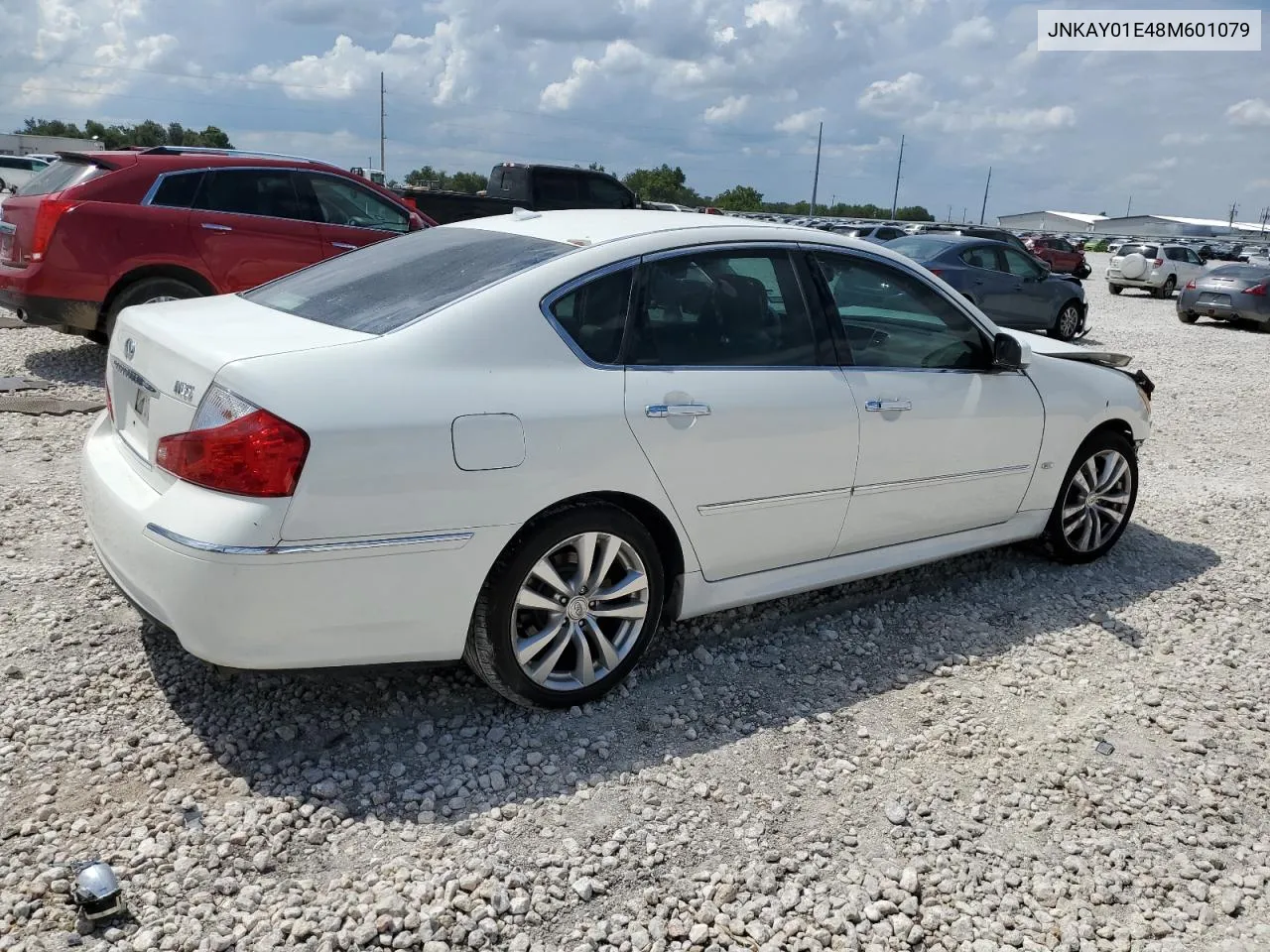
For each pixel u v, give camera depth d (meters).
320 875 2.65
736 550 3.77
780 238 3.93
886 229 24.86
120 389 3.51
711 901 2.66
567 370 3.28
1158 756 3.51
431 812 2.91
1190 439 8.70
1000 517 4.74
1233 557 5.58
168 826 2.77
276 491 2.78
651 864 2.78
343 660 3.01
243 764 3.08
